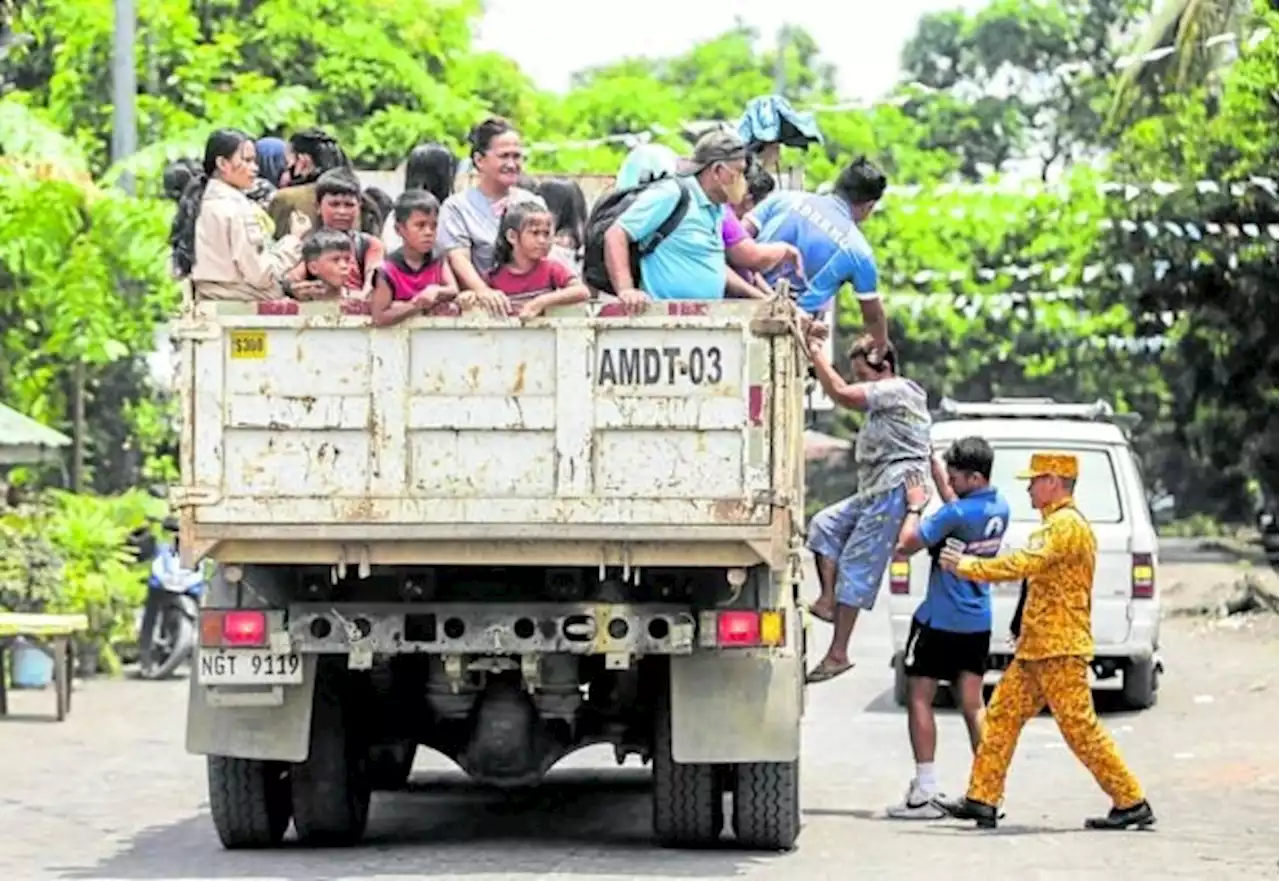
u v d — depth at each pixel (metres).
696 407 27.53
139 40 76.50
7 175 60.88
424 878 28.34
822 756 42.59
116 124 65.00
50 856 30.80
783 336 27.47
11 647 51.28
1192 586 92.00
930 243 118.06
